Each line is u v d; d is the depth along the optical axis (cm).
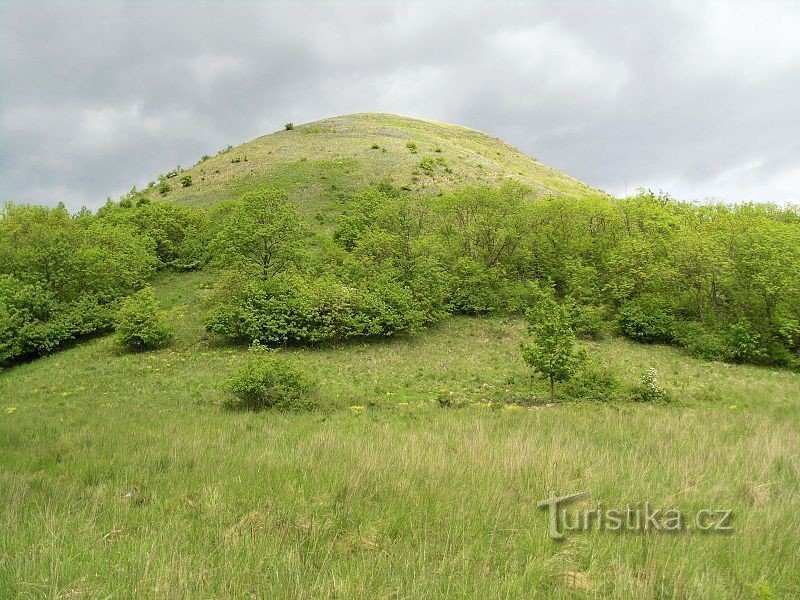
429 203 4144
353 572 596
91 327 3428
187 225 5025
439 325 3516
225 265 3678
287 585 560
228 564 601
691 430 1429
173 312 3738
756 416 1648
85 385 2542
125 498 889
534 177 7869
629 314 3319
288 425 1625
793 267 2956
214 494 855
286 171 6862
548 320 2186
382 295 3272
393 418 1759
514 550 663
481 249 3950
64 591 544
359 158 7144
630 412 1770
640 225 4047
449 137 9750
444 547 661
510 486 916
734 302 3316
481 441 1209
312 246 4559
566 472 981
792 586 587
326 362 2806
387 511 795
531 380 2444
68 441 1405
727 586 577
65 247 3703
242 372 1994
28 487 940
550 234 4016
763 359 2953
